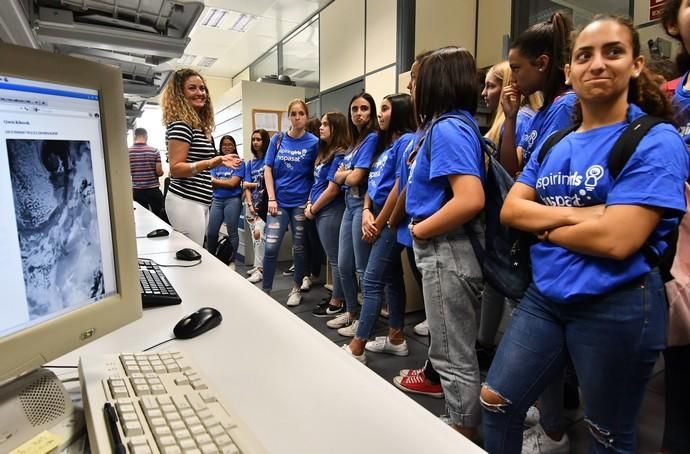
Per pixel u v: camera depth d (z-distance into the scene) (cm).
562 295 86
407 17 309
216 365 63
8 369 43
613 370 82
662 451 114
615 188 81
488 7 326
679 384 108
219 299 95
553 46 128
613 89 86
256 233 374
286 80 493
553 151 97
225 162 172
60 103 49
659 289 81
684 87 106
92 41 140
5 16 115
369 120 231
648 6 223
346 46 392
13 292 45
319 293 322
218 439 43
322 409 52
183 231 191
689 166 82
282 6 432
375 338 225
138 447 41
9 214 44
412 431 48
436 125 115
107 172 57
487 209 115
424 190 122
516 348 95
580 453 131
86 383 52
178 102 173
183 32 150
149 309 88
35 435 44
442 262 118
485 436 100
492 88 170
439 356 123
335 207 260
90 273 55
